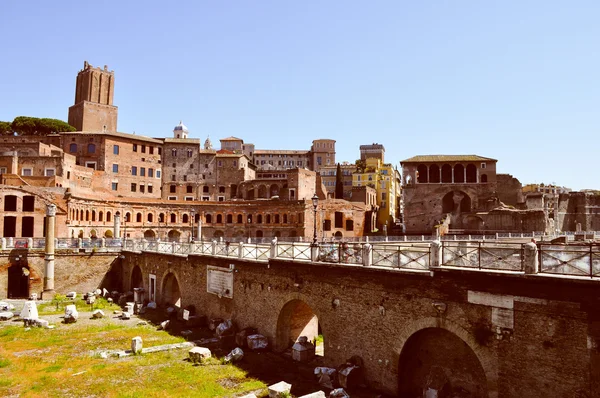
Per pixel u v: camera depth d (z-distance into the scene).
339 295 23.47
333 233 90.88
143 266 45.66
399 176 149.00
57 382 21.75
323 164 146.12
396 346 20.56
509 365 16.86
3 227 59.44
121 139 97.38
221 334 29.86
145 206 86.50
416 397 20.50
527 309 16.42
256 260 28.86
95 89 114.06
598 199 96.25
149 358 25.53
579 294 15.14
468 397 18.89
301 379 22.67
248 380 22.28
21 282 48.81
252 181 105.31
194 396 20.11
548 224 79.69
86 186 87.25
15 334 30.50
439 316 19.02
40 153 83.56
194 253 36.12
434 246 19.17
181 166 106.69
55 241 48.06
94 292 47.47
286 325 28.02
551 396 15.70
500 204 86.44
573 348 15.27
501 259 17.86
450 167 95.69
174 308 38.12
